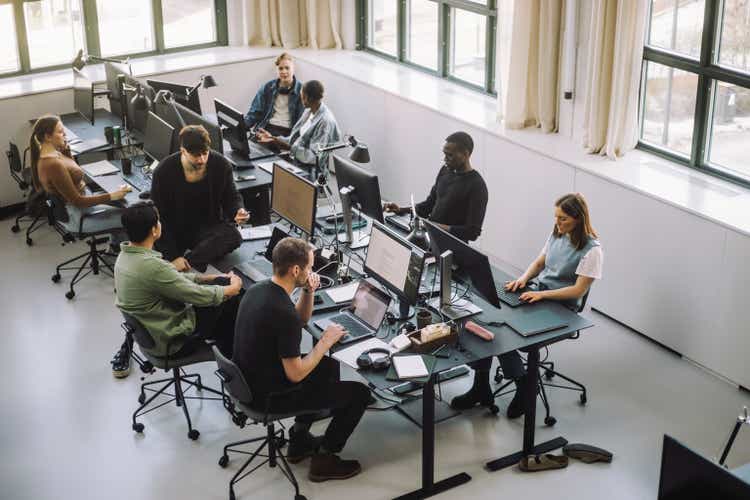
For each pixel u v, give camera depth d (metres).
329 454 4.79
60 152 6.62
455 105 7.27
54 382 5.62
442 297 4.88
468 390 5.46
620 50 5.85
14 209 7.94
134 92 7.44
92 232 6.48
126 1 8.60
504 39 6.61
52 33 8.30
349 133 8.29
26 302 6.52
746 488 3.05
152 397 5.21
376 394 5.38
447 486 4.70
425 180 7.54
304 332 6.02
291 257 4.30
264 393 4.40
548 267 5.28
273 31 9.08
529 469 4.78
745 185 5.65
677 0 5.72
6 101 7.72
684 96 5.86
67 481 4.79
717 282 5.34
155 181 5.58
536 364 4.74
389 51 8.58
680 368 5.64
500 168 6.73
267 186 6.73
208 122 6.53
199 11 9.01
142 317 4.86
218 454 4.99
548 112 6.60
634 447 4.96
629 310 5.96
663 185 5.69
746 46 5.40
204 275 5.20
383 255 4.96
